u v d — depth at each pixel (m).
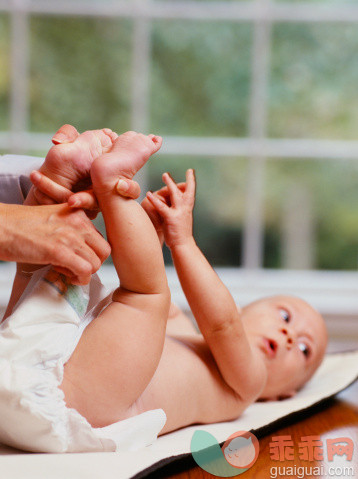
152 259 0.95
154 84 2.62
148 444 0.97
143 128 2.42
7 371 0.86
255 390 1.20
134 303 0.96
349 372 1.61
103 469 0.82
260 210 2.46
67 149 0.94
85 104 2.54
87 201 0.91
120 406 0.94
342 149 2.41
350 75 2.67
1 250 0.88
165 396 1.07
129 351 0.93
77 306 0.95
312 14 2.43
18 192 1.09
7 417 0.86
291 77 2.67
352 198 2.95
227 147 2.44
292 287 2.45
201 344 1.23
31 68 2.46
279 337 1.41
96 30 2.50
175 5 2.42
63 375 0.90
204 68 2.62
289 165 2.81
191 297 1.13
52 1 2.38
